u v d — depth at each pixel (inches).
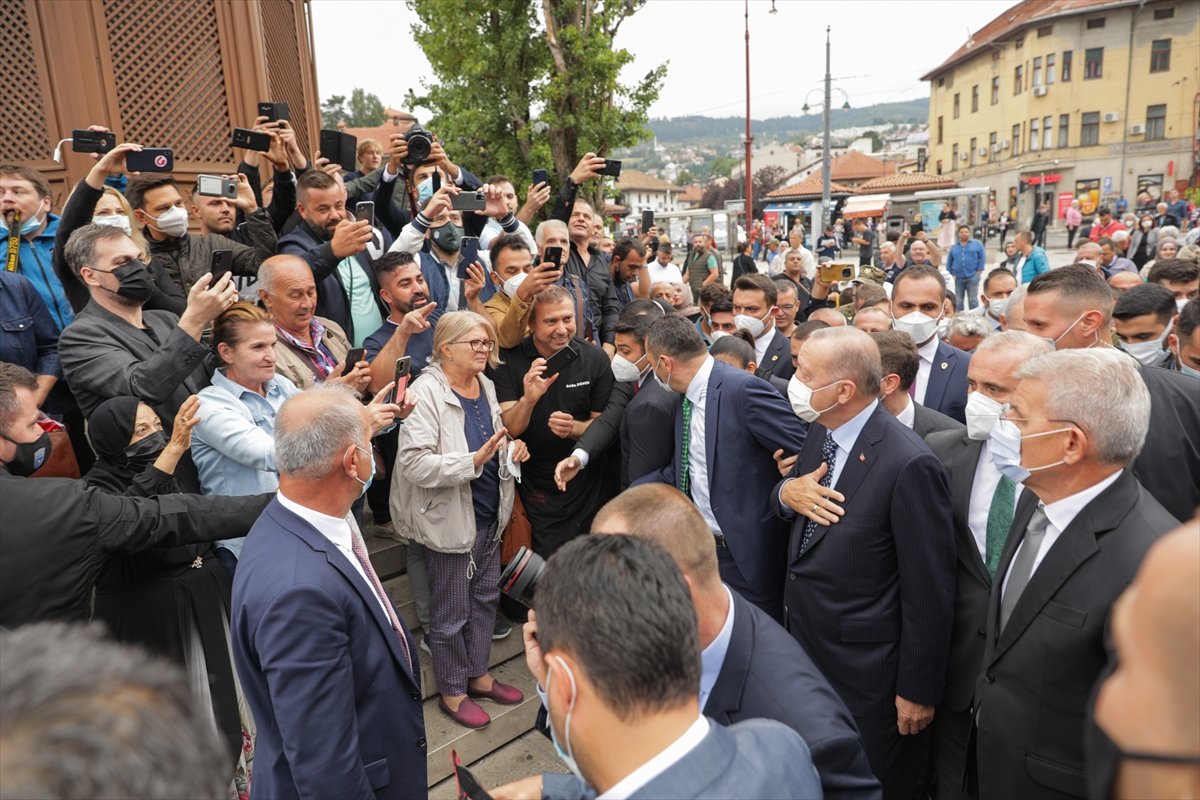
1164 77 1449.3
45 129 237.1
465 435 132.9
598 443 151.0
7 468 85.5
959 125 1903.3
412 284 148.3
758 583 127.7
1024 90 1605.6
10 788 24.3
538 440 153.6
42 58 233.5
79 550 79.9
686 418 134.6
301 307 132.3
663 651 43.7
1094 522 73.7
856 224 1272.1
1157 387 106.5
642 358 153.6
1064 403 73.5
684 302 263.1
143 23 247.9
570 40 512.7
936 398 152.6
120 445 93.9
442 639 134.2
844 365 99.7
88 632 30.9
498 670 153.6
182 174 258.4
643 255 251.8
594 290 226.5
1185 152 1451.8
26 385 85.5
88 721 26.1
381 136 950.4
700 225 1244.5
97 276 110.3
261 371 108.9
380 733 81.4
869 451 100.9
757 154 3956.7
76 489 82.4
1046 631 74.7
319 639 72.9
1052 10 1508.4
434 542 128.6
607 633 43.4
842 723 62.1
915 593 96.3
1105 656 71.4
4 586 75.5
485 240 221.6
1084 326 115.2
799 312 287.6
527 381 140.6
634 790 42.8
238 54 267.7
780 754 48.9
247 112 271.6
